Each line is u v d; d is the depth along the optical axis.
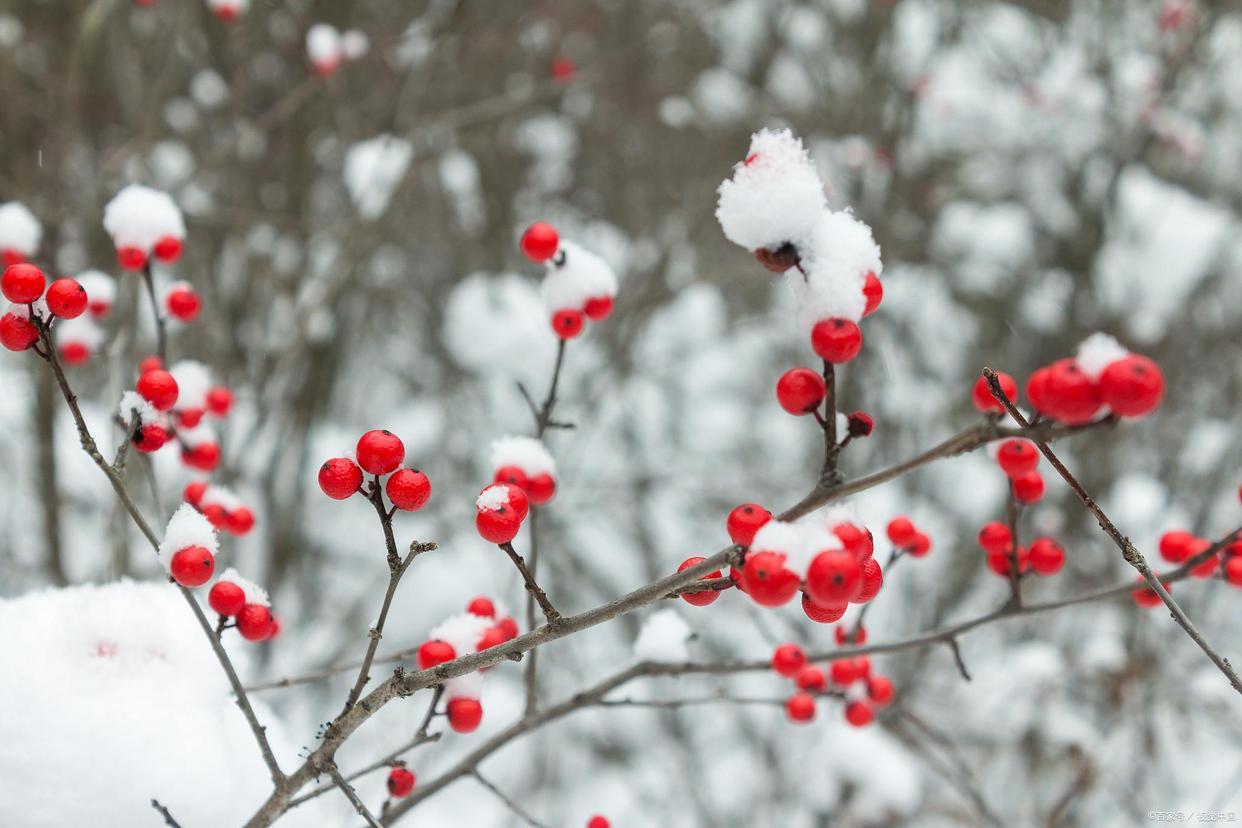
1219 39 5.89
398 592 4.85
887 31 5.81
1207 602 4.66
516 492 1.27
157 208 1.97
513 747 4.42
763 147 1.26
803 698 2.19
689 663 2.12
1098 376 1.10
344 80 4.71
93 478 4.00
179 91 4.88
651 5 6.25
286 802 1.48
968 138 6.33
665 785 4.62
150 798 1.55
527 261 6.19
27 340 1.34
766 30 6.57
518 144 6.23
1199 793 4.06
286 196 4.86
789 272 1.28
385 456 1.23
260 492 4.19
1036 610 1.97
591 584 5.22
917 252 6.10
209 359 4.09
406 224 5.55
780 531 1.10
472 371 5.57
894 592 4.80
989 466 5.58
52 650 1.65
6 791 1.48
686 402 6.20
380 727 3.75
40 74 4.47
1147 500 4.96
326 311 4.29
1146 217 5.96
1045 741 4.05
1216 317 5.64
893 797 4.14
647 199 6.51
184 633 1.80
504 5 5.50
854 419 1.29
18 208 2.03
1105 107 5.89
